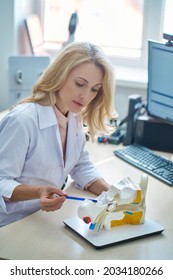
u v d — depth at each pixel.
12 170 1.65
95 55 1.66
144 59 2.95
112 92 1.76
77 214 1.61
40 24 3.02
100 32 2.97
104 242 1.45
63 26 2.99
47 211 1.57
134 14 2.90
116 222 1.55
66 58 1.66
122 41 2.97
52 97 1.73
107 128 1.91
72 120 1.82
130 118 2.38
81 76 1.64
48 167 1.75
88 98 1.68
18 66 2.59
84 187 1.87
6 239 1.47
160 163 2.13
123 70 2.93
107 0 2.91
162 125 2.34
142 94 2.74
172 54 2.13
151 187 1.92
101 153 2.29
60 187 1.84
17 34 2.84
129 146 2.35
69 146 1.81
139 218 1.57
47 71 1.71
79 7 2.95
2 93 2.93
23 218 1.65
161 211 1.72
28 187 1.60
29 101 1.75
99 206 1.51
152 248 1.48
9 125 1.67
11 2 2.76
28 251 1.42
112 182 1.95
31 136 1.68
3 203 1.65
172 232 1.58
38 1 3.00
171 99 2.21
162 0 2.81
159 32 2.87
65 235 1.51
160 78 2.24
